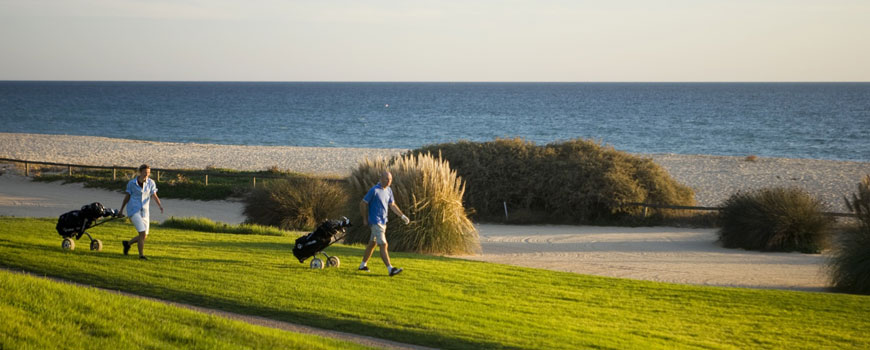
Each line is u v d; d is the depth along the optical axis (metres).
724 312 10.02
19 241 12.77
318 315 8.61
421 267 12.56
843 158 54.22
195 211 27.12
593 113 125.12
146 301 8.13
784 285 13.91
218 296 9.26
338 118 109.44
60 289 7.90
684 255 18.08
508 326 8.53
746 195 20.31
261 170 40.66
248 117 111.06
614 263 16.45
